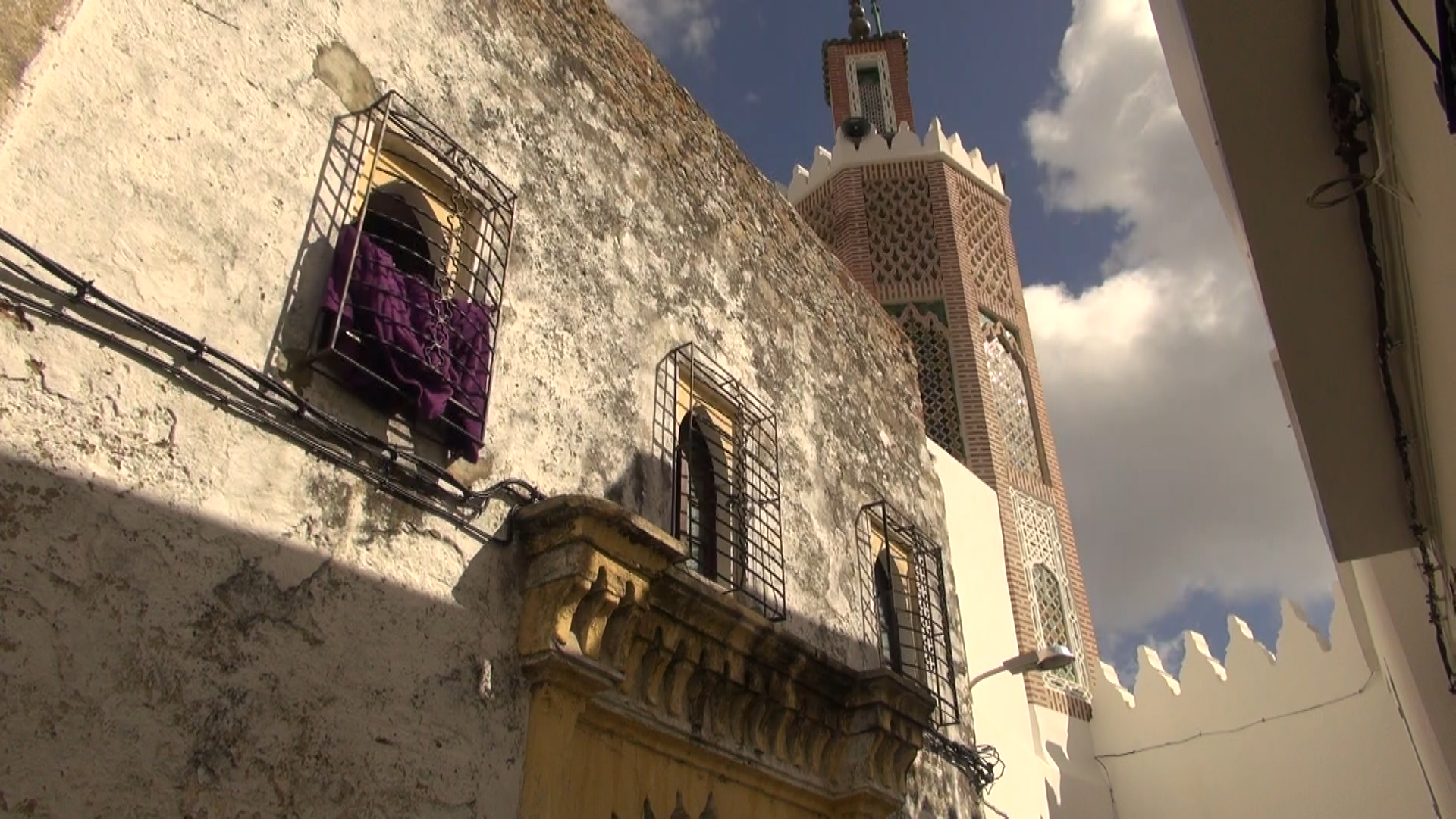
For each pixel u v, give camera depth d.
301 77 5.61
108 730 3.77
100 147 4.45
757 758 7.30
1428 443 6.00
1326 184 4.57
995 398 20.27
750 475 8.59
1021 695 14.61
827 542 9.51
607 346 7.30
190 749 4.00
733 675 7.06
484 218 6.57
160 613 4.07
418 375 5.48
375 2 6.29
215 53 5.15
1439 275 4.25
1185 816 15.87
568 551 5.76
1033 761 14.00
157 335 4.44
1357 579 10.89
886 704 8.21
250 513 4.56
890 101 25.94
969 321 20.77
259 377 4.75
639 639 6.39
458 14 6.98
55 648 3.71
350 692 4.67
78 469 3.99
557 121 7.66
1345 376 5.90
